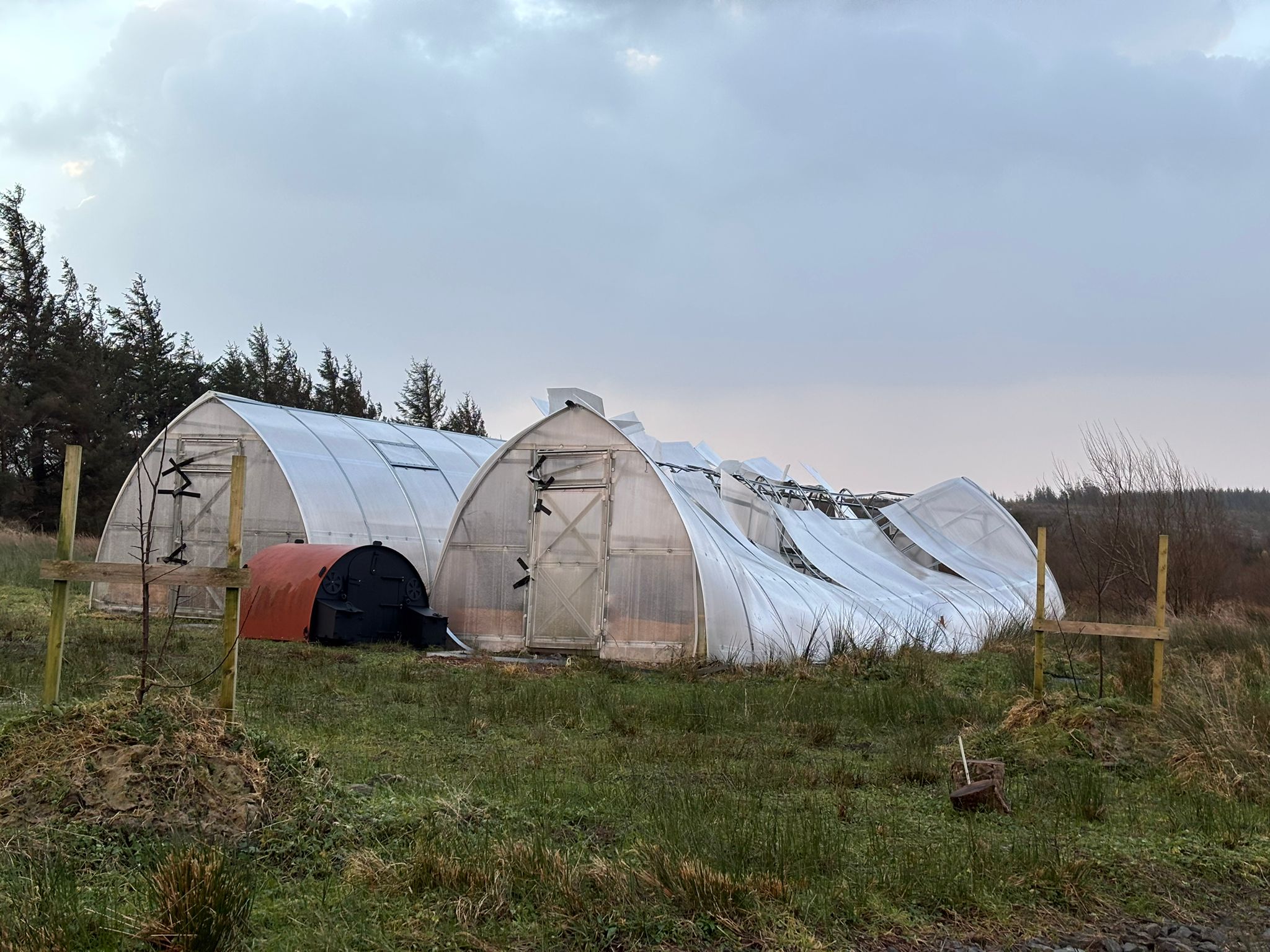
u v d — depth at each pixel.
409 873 5.38
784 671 15.60
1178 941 5.36
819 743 10.10
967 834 6.91
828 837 6.45
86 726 6.38
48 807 5.88
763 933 5.03
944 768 8.85
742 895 5.37
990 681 14.78
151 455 21.91
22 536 36.38
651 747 9.30
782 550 23.81
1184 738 9.41
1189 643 19.61
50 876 5.02
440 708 10.98
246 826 5.92
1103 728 10.03
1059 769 9.20
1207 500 33.03
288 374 68.19
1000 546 30.06
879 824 7.07
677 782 7.99
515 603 19.05
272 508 21.00
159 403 58.75
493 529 19.33
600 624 18.08
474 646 19.02
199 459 21.64
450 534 19.53
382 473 23.31
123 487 21.66
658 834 6.21
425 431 27.33
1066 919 5.59
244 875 5.10
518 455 19.25
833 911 5.38
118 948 4.44
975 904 5.60
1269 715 9.45
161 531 21.47
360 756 8.48
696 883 5.34
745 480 24.75
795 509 27.09
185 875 4.73
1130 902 5.88
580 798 7.30
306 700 10.97
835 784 8.30
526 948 4.80
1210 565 31.27
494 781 7.69
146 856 5.41
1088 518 35.22
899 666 15.68
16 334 50.66
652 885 5.40
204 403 21.72
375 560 18.12
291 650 15.77
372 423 25.89
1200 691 10.10
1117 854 6.61
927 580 26.50
